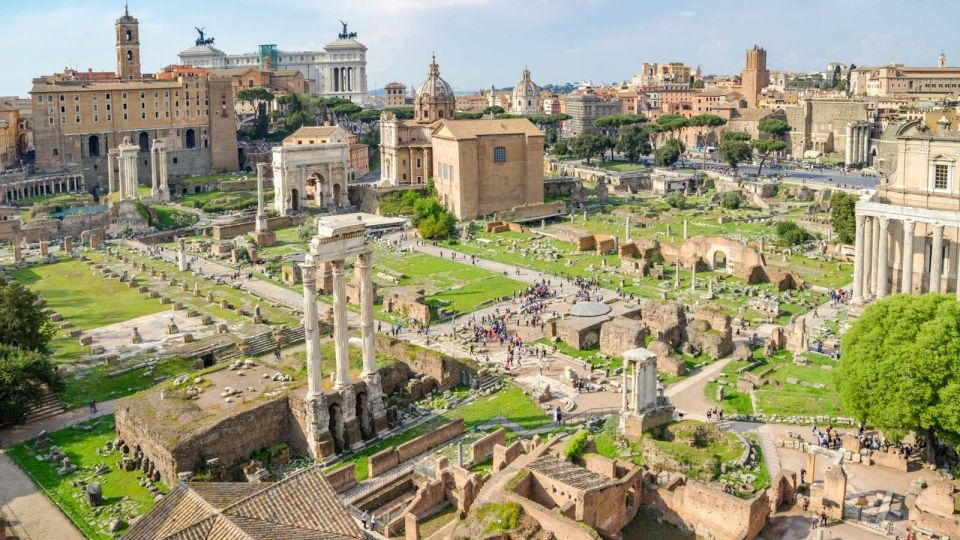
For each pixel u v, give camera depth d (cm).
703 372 10175
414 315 12800
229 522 4650
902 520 6356
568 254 16925
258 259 16962
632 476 6341
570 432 8425
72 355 10969
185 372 10400
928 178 11538
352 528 5028
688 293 13762
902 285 11531
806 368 9950
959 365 6650
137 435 7875
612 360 10750
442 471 6850
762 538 6116
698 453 7175
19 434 8569
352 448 8188
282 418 8188
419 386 9519
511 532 5544
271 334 11756
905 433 7031
